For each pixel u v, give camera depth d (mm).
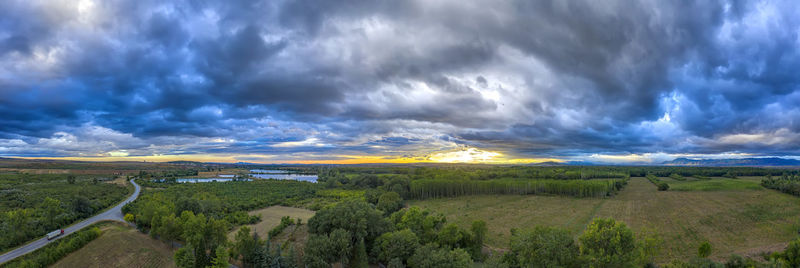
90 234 93938
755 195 169500
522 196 197625
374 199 186125
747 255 80375
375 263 84375
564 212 147250
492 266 68625
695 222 119062
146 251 88375
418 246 78688
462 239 86375
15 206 142625
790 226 106875
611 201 173250
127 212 138750
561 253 62906
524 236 70062
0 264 79938
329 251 76688
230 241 94812
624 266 58969
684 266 62125
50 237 98750
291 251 80688
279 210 161875
